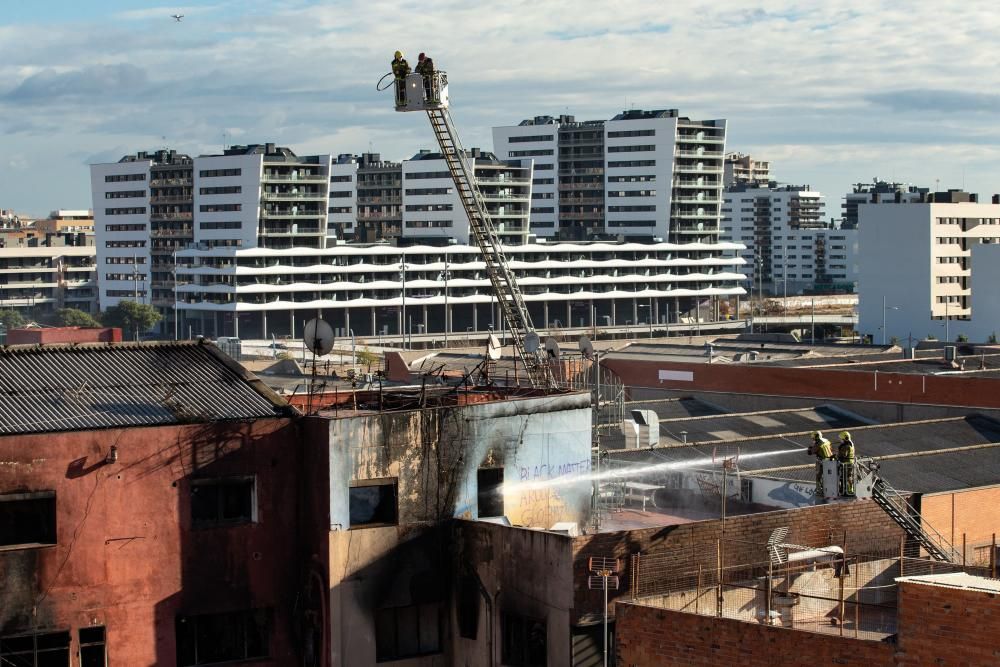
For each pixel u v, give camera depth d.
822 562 47.59
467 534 49.34
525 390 58.91
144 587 45.78
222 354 53.53
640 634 41.41
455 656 49.66
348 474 47.78
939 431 91.94
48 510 44.62
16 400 47.47
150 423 47.03
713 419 101.19
